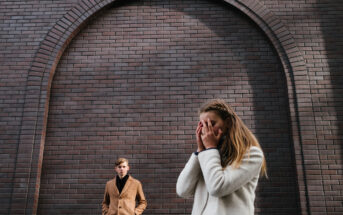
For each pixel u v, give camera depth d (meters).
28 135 5.08
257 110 5.28
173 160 5.08
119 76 5.50
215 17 5.75
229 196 1.33
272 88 5.38
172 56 5.58
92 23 5.79
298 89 5.16
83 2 5.73
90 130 5.26
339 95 5.13
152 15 5.80
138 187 4.41
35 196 4.84
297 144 4.93
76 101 5.40
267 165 5.02
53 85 5.48
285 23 5.53
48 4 5.75
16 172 4.91
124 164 4.36
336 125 4.99
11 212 4.73
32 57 5.48
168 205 4.88
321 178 4.75
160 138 5.19
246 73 5.46
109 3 5.73
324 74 5.25
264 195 4.88
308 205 4.66
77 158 5.13
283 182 4.93
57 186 5.01
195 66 5.52
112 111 5.34
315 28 5.49
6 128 5.14
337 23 5.51
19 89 5.33
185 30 5.70
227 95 5.36
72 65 5.58
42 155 5.12
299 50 5.38
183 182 1.48
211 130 1.42
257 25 5.59
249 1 5.67
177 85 5.43
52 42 5.55
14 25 5.65
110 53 5.63
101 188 5.00
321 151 4.88
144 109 5.33
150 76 5.49
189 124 5.24
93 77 5.52
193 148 5.12
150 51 5.61
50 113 5.34
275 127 5.19
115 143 5.19
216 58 5.55
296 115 5.07
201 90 5.39
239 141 1.40
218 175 1.29
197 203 1.42
